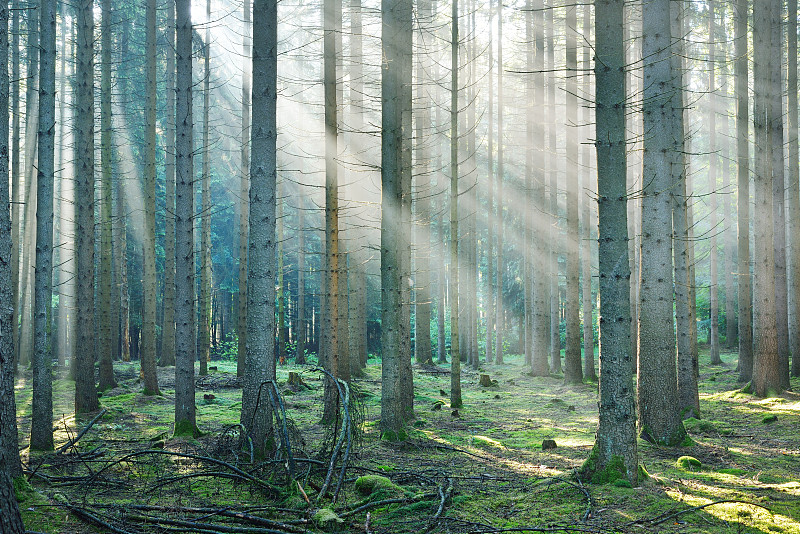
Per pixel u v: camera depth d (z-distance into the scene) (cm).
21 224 2386
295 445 755
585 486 654
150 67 1583
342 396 729
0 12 520
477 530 521
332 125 1177
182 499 625
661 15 896
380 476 681
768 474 721
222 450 808
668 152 905
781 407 1182
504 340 3675
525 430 1102
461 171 2678
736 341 2580
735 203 2572
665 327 902
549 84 1916
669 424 887
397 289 980
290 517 566
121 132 2683
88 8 1255
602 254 675
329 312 1151
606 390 674
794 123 1516
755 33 1341
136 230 3041
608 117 662
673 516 552
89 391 1229
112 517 536
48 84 824
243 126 1981
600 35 666
